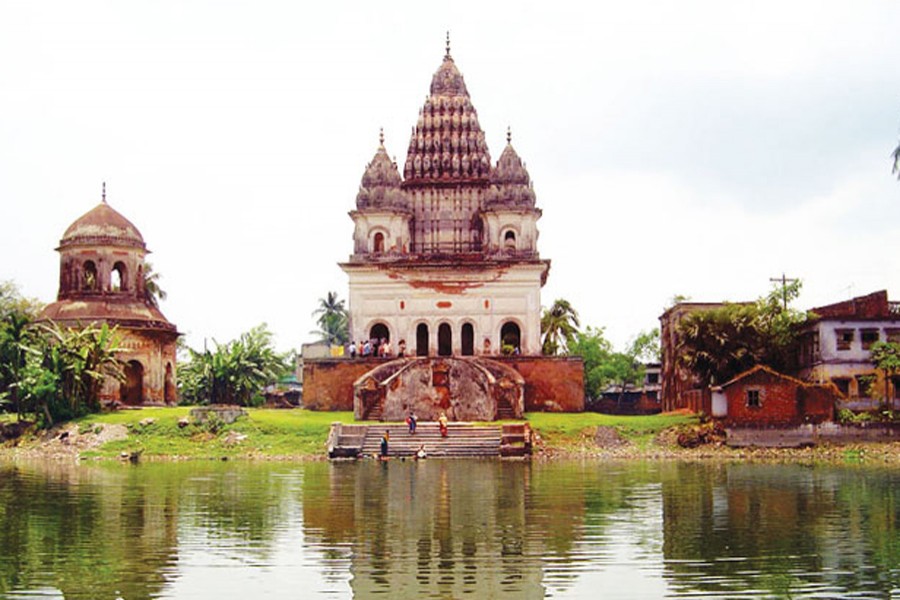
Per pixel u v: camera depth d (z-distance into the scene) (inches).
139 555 922.1
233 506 1222.3
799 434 2094.0
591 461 1911.9
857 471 1662.2
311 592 788.6
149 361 2773.1
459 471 1683.1
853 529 1039.0
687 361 2343.8
